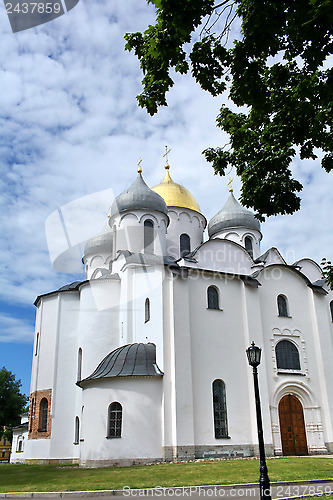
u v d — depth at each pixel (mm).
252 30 8789
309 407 27375
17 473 20984
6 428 59812
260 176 12641
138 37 10633
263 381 25922
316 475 15953
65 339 30859
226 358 25547
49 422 29172
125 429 22312
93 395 23734
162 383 23391
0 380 52344
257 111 11586
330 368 28562
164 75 10242
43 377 30734
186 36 9289
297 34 10023
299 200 12555
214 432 23672
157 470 18125
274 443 25297
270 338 27625
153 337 25312
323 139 11961
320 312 29844
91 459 22500
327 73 10680
